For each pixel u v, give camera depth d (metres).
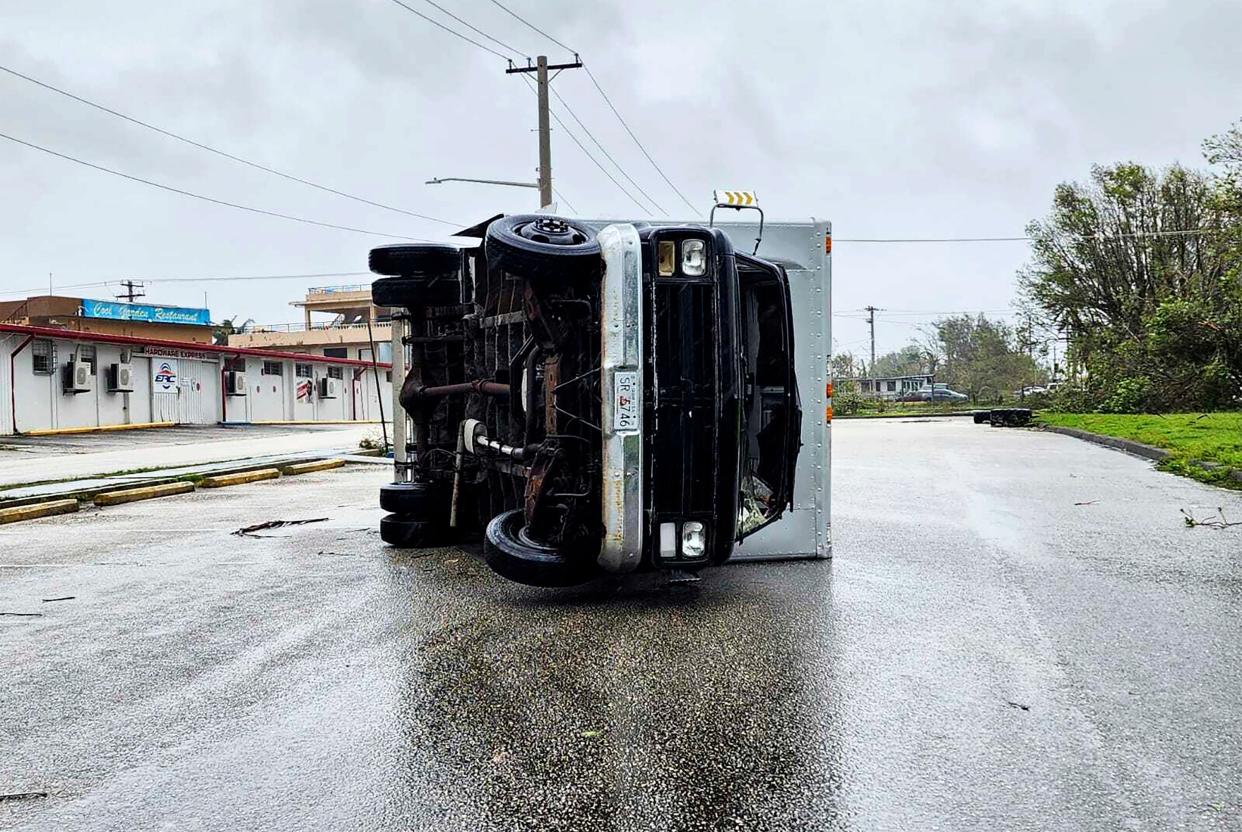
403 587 6.84
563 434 5.95
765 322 6.73
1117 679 4.45
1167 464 15.39
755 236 7.41
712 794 3.27
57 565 8.01
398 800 3.26
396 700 4.31
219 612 6.14
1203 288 38.66
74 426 31.05
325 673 4.74
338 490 14.45
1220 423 24.59
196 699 4.38
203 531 10.02
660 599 6.25
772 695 4.28
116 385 32.50
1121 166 42.75
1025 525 9.30
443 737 3.83
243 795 3.33
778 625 5.52
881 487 12.94
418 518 8.69
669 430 5.68
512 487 7.68
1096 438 23.53
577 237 6.02
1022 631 5.33
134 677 4.73
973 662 4.75
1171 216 41.81
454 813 3.15
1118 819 3.04
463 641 5.29
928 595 6.27
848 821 3.05
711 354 5.73
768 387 6.71
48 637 5.55
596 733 3.84
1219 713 3.98
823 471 7.55
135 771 3.55
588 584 6.80
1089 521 9.52
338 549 8.66
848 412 62.12
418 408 8.84
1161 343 33.53
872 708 4.10
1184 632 5.25
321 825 3.09
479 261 8.28
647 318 5.64
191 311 55.97
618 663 4.80
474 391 7.93
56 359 30.39
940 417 50.34
